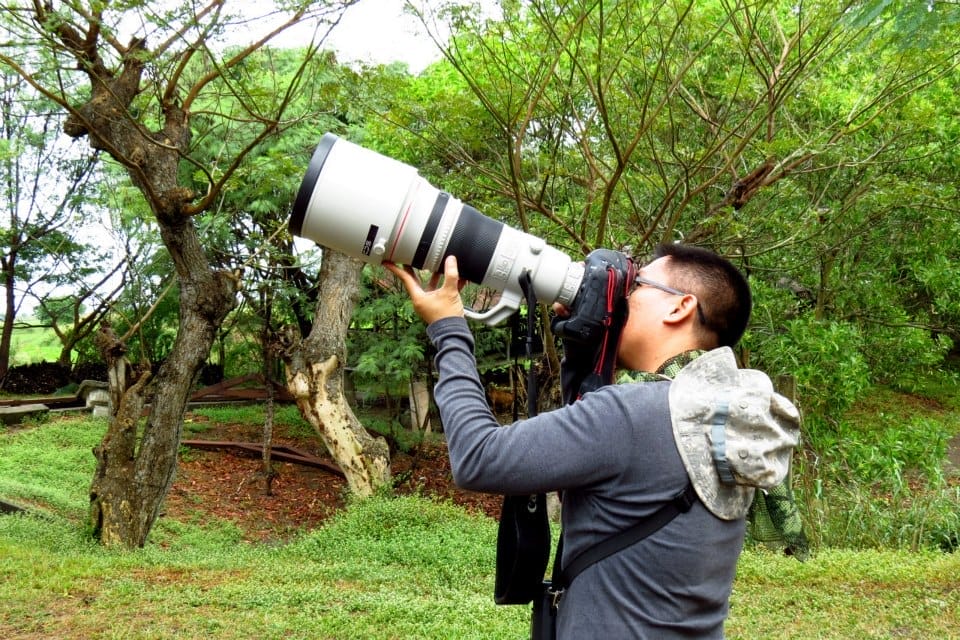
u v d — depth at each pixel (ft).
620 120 23.63
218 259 45.01
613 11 19.65
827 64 24.89
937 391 51.42
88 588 17.25
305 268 48.19
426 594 19.48
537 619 4.91
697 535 4.33
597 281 4.94
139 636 13.87
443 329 5.08
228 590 17.46
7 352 59.47
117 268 56.34
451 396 4.77
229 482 42.06
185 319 26.27
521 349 6.03
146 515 25.96
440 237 5.45
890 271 32.73
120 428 26.05
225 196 39.11
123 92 23.52
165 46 21.45
